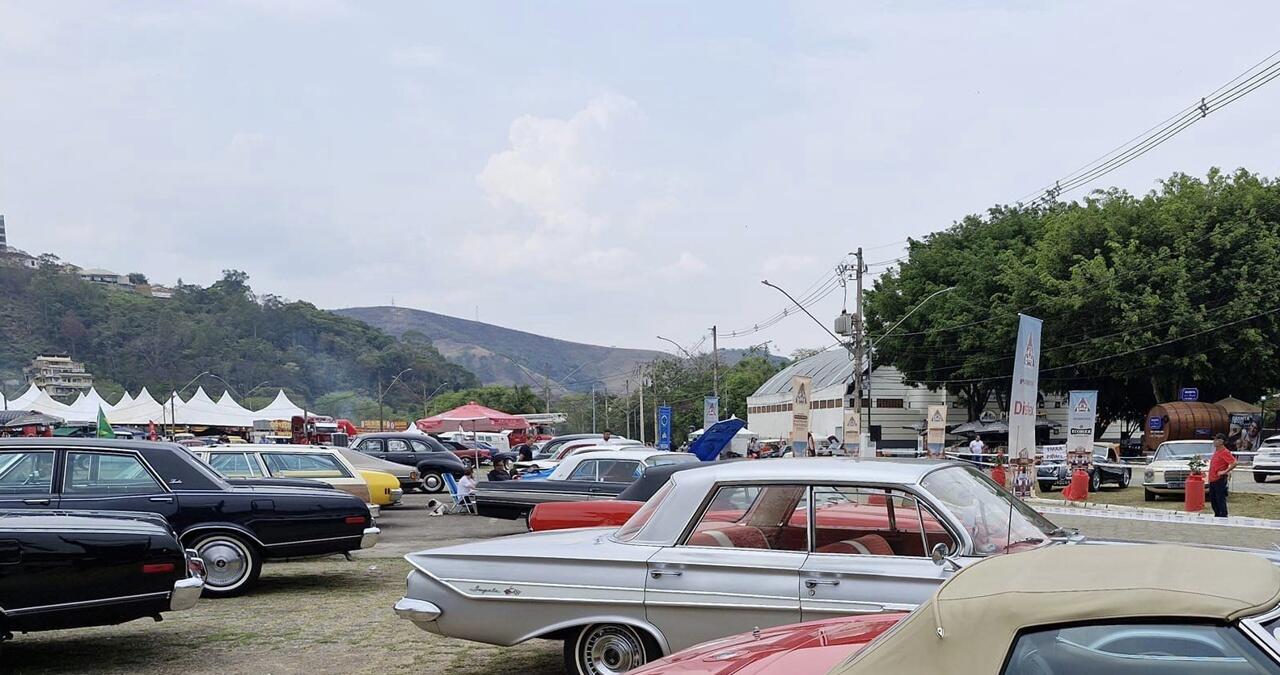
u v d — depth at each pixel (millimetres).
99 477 10289
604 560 6523
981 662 3006
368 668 7754
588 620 6496
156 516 8125
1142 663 2861
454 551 6941
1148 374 46031
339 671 7660
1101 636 2939
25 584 7211
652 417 108625
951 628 3105
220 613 10039
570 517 10352
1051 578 3188
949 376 55219
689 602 6254
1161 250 43594
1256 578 3078
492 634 6723
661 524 6574
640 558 6438
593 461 18375
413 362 199500
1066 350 46250
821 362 81375
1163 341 43406
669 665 4293
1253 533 17984
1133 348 43250
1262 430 47125
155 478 10531
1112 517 22344
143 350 172750
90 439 10477
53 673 7594
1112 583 3076
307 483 13922
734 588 6180
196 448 17750
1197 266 43906
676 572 6336
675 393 105875
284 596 11078
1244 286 42312
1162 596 2936
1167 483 27422
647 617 6379
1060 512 23234
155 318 184125
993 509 6312
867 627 4270
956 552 5883
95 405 51500
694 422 104125
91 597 7410
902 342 54688
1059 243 47062
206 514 10648
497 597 6680
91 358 171625
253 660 8023
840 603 5926
